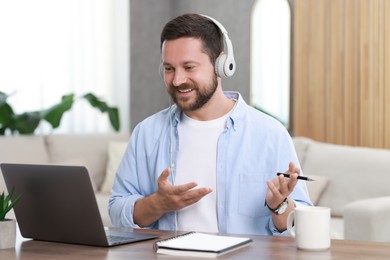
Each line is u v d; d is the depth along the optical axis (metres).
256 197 2.23
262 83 5.68
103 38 6.32
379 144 4.84
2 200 1.93
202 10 6.54
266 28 5.65
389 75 4.80
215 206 2.22
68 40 6.00
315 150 4.65
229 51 2.17
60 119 5.48
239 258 1.67
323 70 5.06
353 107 4.95
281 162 2.24
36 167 1.90
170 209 2.11
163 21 6.87
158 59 6.85
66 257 1.75
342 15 4.97
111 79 6.39
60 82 5.95
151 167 2.36
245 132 2.27
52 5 5.88
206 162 2.26
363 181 4.34
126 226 2.22
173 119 2.36
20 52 5.65
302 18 5.14
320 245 1.76
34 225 1.99
